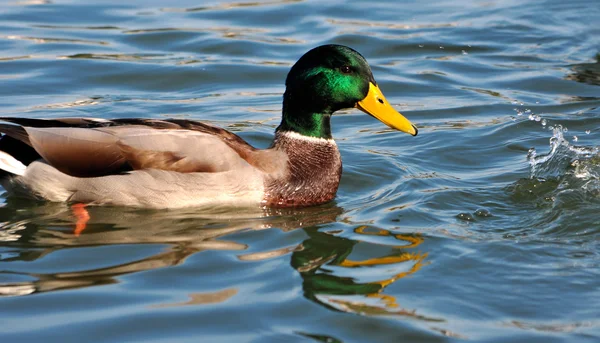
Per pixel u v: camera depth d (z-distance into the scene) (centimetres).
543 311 947
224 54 1997
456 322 920
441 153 1504
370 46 2062
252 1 2338
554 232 1155
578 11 2297
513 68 1941
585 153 1438
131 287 991
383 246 1116
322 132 1308
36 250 1098
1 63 1888
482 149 1524
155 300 960
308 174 1282
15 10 2225
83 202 1234
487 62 1978
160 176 1208
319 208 1277
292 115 1301
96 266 1049
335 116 1723
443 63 1975
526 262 1062
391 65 1972
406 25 2195
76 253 1088
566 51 2036
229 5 2305
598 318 930
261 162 1262
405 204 1270
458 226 1182
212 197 1223
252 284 1003
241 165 1238
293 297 969
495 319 930
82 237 1141
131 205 1222
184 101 1748
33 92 1759
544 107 1723
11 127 1220
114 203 1223
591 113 1675
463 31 2159
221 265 1054
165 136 1216
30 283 1001
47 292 977
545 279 1018
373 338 887
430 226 1183
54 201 1241
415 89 1845
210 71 1897
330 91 1276
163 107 1711
